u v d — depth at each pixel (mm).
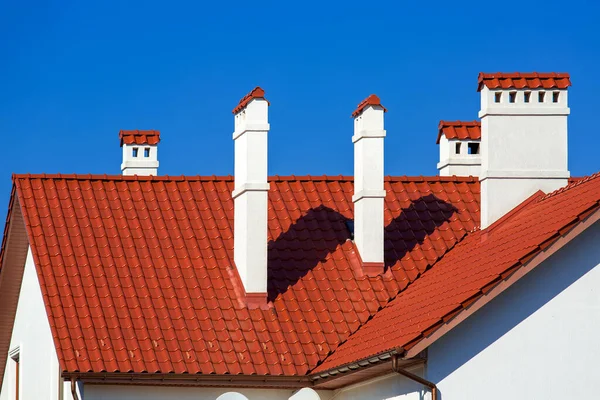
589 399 20438
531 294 20547
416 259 26766
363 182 26719
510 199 25781
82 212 27094
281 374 24047
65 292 24875
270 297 25734
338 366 22391
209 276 26016
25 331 29656
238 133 26500
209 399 24141
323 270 26469
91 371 23234
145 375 23484
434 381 20219
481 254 23422
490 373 20359
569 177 26109
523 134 26000
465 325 20391
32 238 26125
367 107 26906
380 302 25672
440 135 31750
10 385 31750
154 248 26500
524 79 26203
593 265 20688
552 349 20500
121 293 25078
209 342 24391
